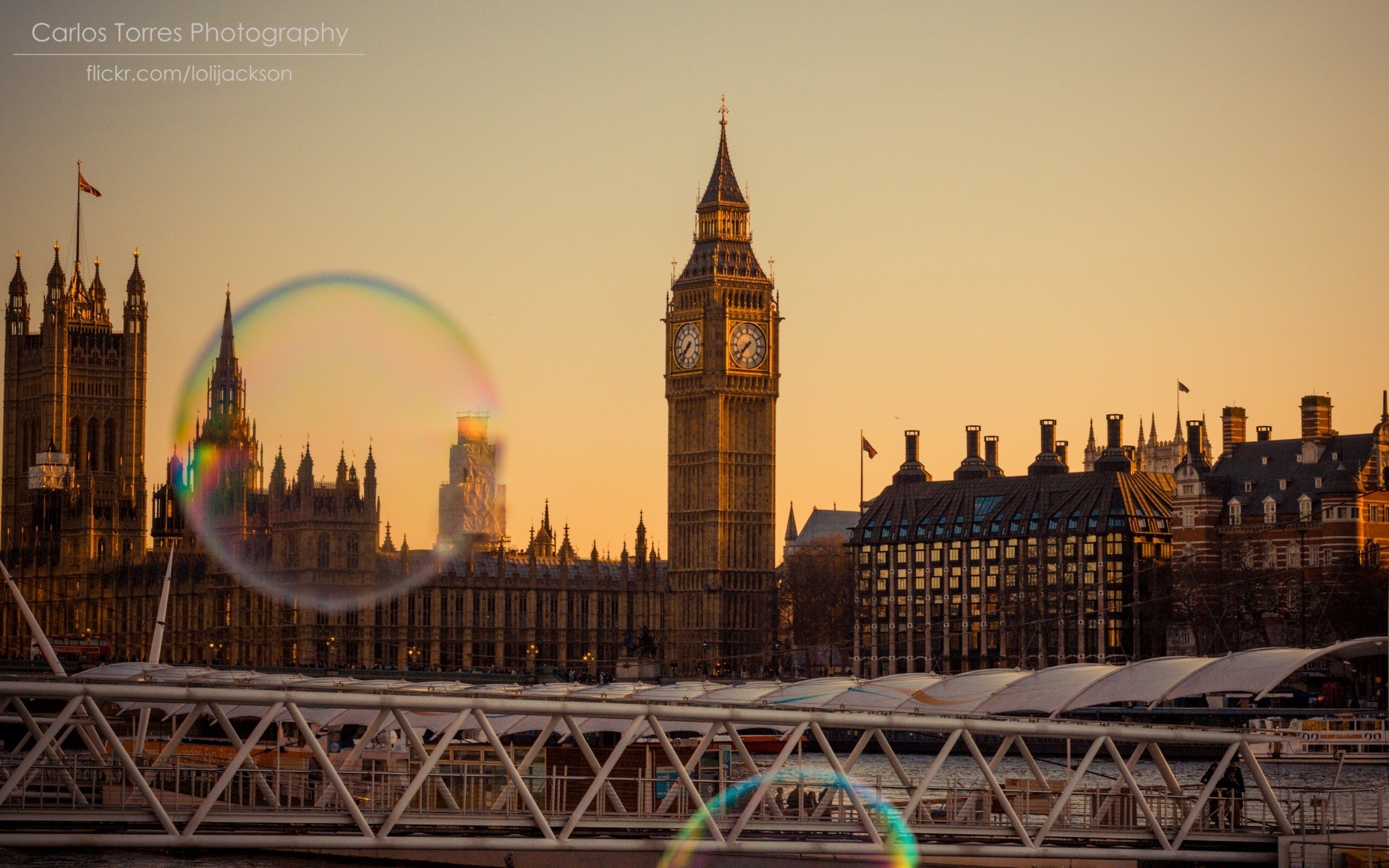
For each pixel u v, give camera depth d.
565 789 118.06
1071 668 126.62
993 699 124.19
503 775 94.12
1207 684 115.00
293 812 89.69
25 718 77.62
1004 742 98.50
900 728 94.62
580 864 115.19
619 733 138.12
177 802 88.31
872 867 106.75
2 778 99.00
